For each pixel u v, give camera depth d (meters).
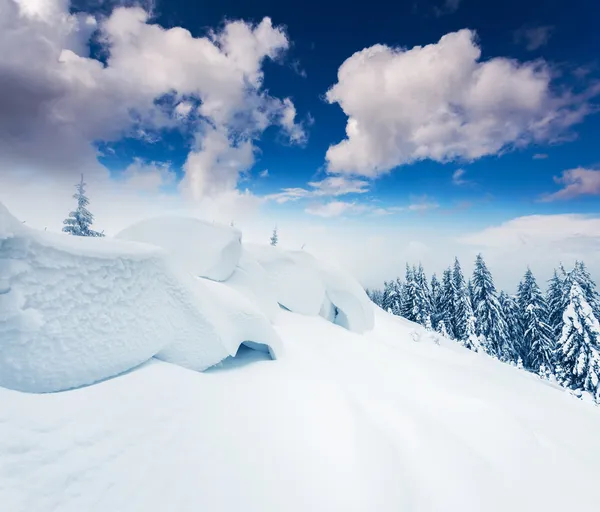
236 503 2.21
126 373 3.18
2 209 2.42
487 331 29.83
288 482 2.54
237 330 5.08
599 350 19.75
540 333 28.39
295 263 13.62
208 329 4.36
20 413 1.99
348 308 14.42
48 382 2.55
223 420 3.15
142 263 3.70
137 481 2.07
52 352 2.60
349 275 15.52
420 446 3.38
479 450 3.56
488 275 31.20
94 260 3.10
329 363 6.28
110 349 3.07
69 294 2.82
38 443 1.89
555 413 5.73
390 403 4.54
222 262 9.05
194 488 2.21
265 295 10.58
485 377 7.47
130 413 2.59
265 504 2.26
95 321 2.99
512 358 30.48
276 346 5.84
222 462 2.56
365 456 3.01
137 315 3.49
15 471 1.70
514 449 3.60
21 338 2.43
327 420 3.64
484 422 4.06
